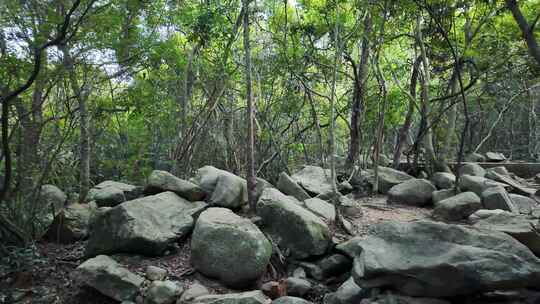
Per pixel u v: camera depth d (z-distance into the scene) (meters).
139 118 12.05
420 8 9.05
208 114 11.42
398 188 9.18
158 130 13.77
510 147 21.00
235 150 12.79
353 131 11.14
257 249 5.80
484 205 7.48
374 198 9.66
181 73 12.45
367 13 9.93
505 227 5.46
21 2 6.32
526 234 5.12
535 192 9.12
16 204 6.82
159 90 11.90
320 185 9.19
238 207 7.57
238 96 14.12
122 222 6.39
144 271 6.01
